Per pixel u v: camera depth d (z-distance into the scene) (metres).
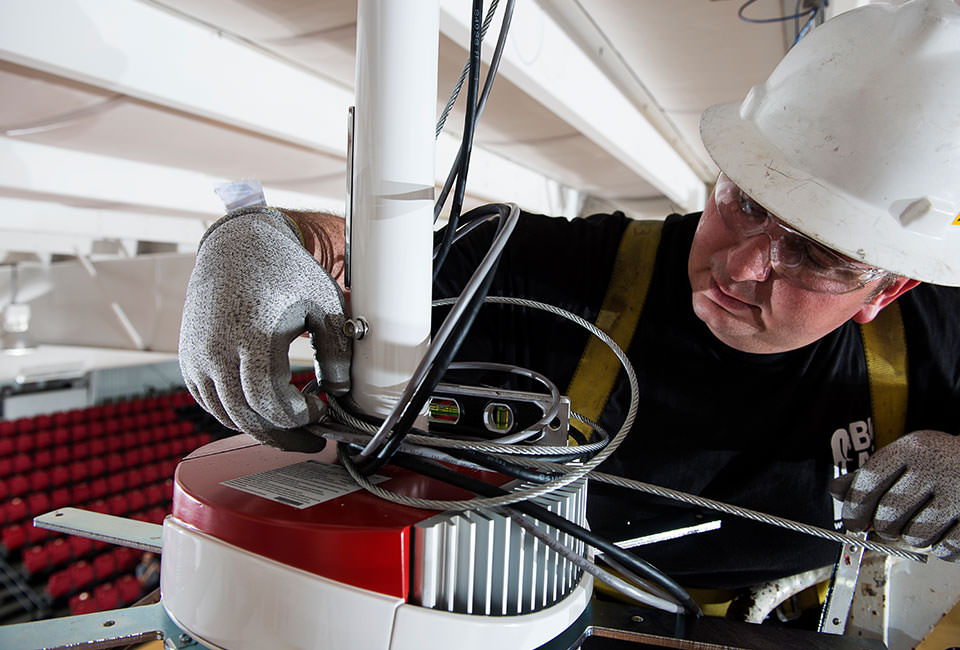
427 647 0.34
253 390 0.40
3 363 4.23
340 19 1.32
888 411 0.79
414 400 0.38
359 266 0.41
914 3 0.51
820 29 0.57
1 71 1.23
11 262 4.75
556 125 2.11
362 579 0.35
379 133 0.39
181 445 5.57
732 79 1.90
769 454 0.82
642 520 0.83
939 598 0.60
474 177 2.48
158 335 4.57
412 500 0.37
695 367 0.80
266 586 0.36
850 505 0.62
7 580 3.96
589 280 0.86
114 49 1.18
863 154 0.51
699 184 3.45
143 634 0.41
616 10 1.45
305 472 0.45
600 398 0.82
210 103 1.39
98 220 3.13
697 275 0.70
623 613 0.48
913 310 0.81
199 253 0.46
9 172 1.94
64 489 4.68
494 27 1.21
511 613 0.37
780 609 0.87
